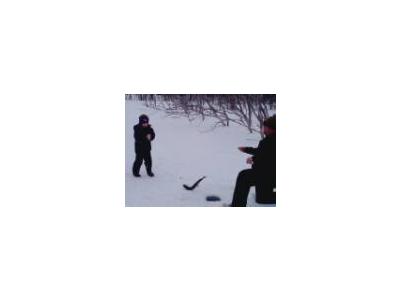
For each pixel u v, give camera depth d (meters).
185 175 11.70
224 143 11.69
